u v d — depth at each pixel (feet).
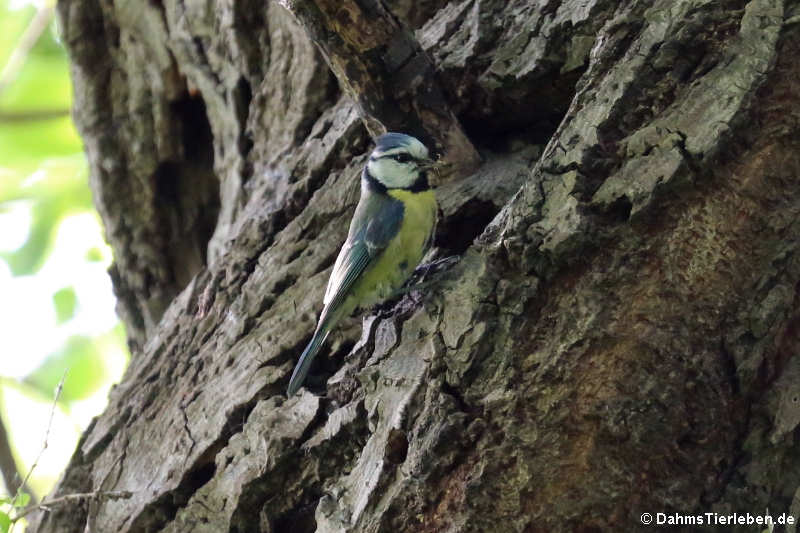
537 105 31.91
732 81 24.80
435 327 25.76
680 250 24.49
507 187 31.07
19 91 53.11
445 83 32.19
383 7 29.58
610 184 24.93
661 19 26.35
